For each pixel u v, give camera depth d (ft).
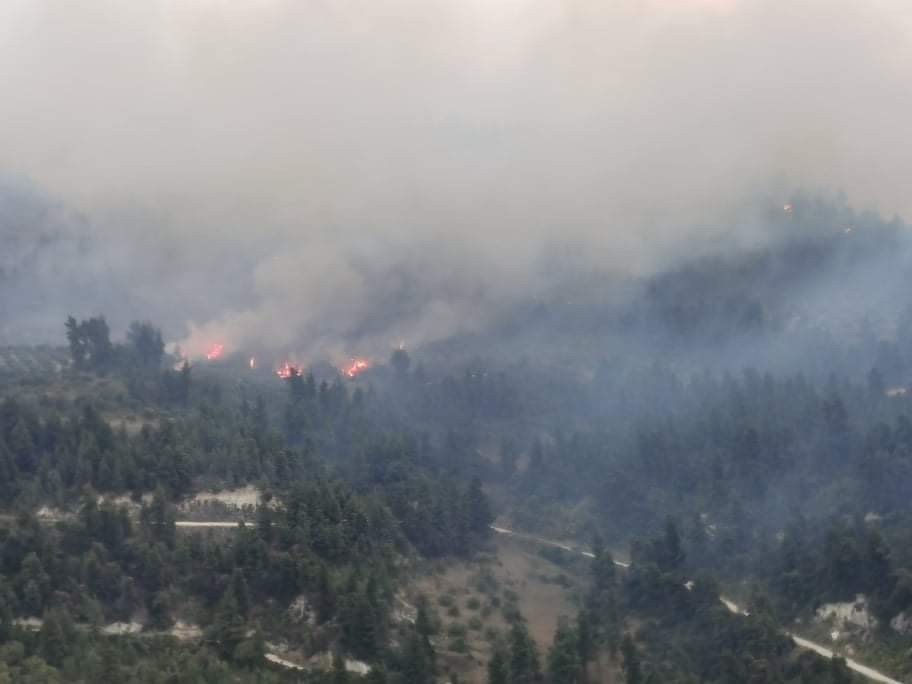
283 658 643.86
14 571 640.58
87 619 628.28
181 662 600.39
